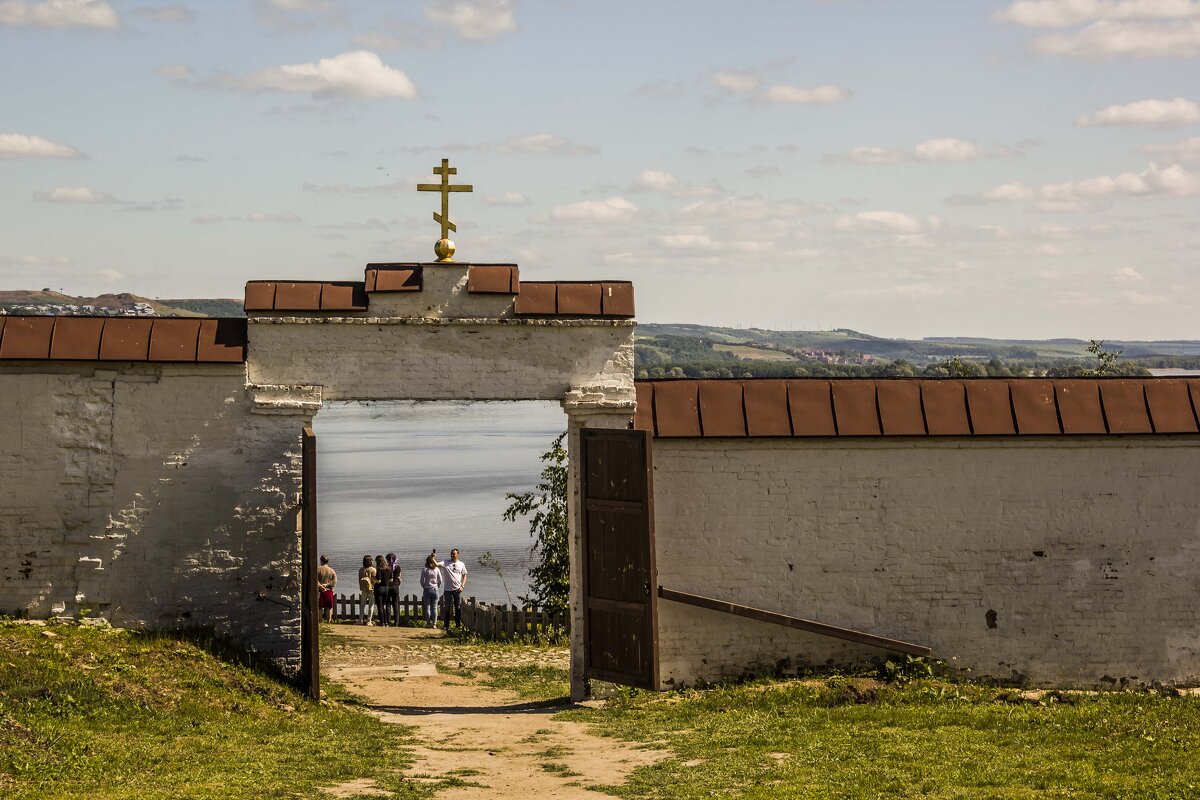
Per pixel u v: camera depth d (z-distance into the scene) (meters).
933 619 15.96
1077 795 9.82
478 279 15.70
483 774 11.41
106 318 15.42
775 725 13.34
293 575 15.55
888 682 15.59
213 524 15.38
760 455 15.88
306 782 10.48
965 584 15.98
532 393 15.78
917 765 11.06
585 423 15.82
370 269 15.76
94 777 9.98
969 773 10.69
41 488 15.16
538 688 17.91
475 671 19.47
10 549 15.10
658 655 15.11
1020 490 16.05
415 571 40.41
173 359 15.17
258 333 15.45
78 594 15.16
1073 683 15.99
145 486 15.30
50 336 15.11
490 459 86.19
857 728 13.09
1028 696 14.88
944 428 15.77
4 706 11.86
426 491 65.31
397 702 16.73
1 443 15.11
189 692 13.68
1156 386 16.25
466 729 14.11
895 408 15.91
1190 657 16.08
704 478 15.80
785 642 15.93
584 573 15.61
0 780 9.51
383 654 21.25
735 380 16.11
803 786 10.34
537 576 23.56
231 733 12.42
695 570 15.80
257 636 15.48
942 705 14.24
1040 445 16.05
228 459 15.41
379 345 15.60
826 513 15.91
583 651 15.85
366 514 55.94
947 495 16.00
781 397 15.95
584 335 15.87
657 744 12.75
